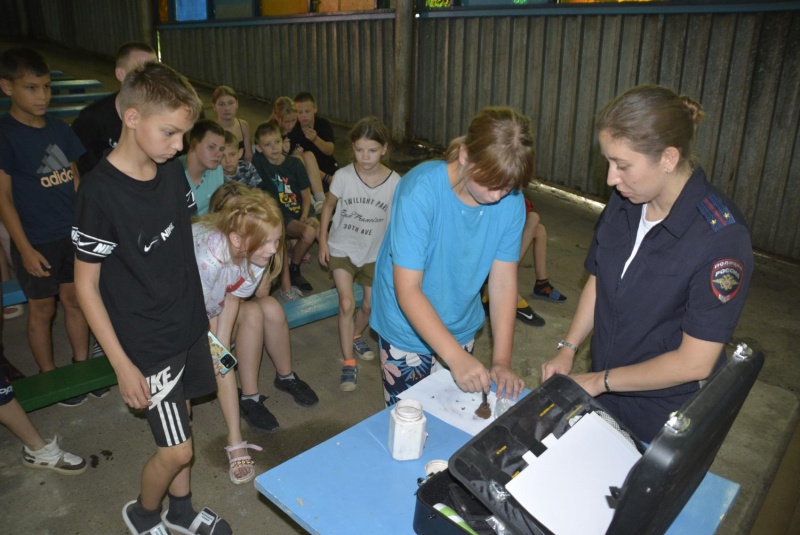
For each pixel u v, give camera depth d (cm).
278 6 943
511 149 147
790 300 445
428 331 169
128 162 168
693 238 148
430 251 182
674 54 551
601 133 144
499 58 695
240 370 284
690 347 148
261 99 1032
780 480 267
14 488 247
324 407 311
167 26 1136
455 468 117
